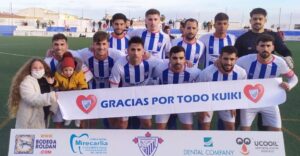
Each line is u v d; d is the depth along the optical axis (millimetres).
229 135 3900
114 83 4688
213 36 5793
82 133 3930
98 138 3939
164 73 4582
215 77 4387
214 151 3914
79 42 25656
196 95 4168
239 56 5191
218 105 4184
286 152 4812
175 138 3930
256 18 5012
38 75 3980
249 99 4184
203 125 4594
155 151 3943
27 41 26422
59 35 4664
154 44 5973
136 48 4418
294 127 5980
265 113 4539
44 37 33250
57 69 4348
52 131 3914
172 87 4152
